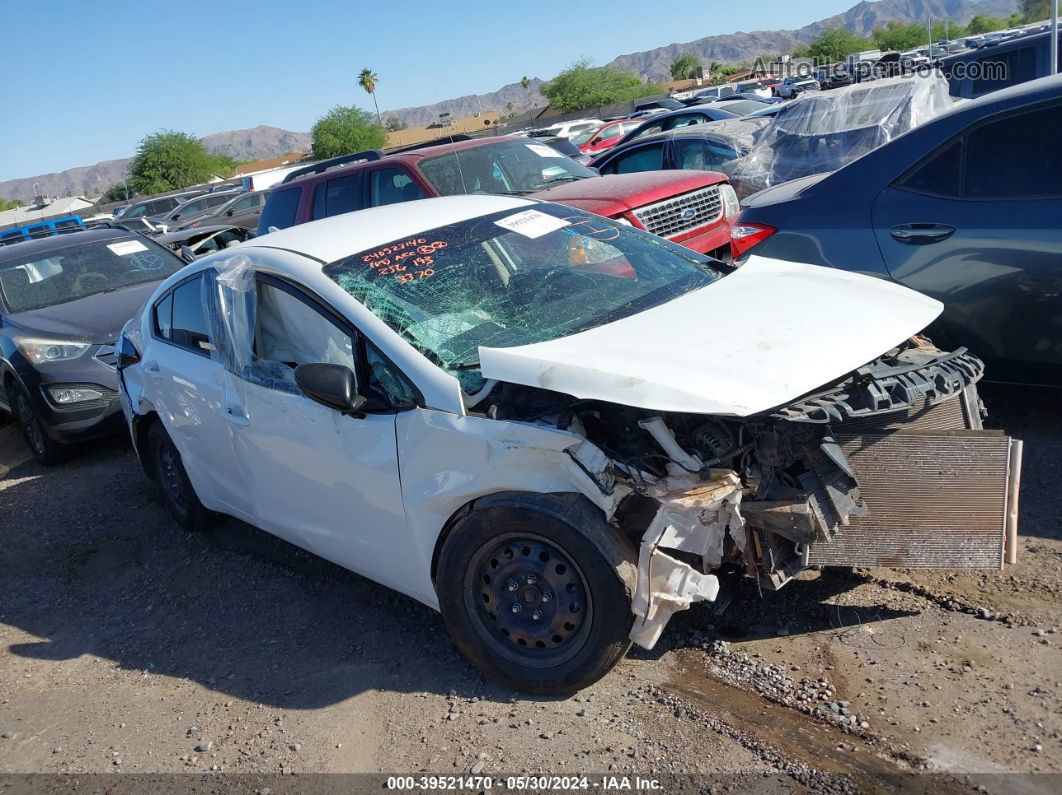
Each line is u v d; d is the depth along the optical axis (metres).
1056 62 11.05
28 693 3.92
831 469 2.99
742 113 16.17
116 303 7.71
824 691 3.02
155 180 63.34
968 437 3.12
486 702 3.27
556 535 3.01
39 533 5.86
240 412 4.14
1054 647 3.05
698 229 7.53
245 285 4.11
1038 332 4.43
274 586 4.55
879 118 9.21
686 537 2.91
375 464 3.47
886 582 3.58
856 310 3.48
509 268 3.98
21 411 7.41
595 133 23.75
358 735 3.21
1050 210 4.30
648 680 3.24
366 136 63.78
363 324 3.54
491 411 3.15
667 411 2.85
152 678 3.89
